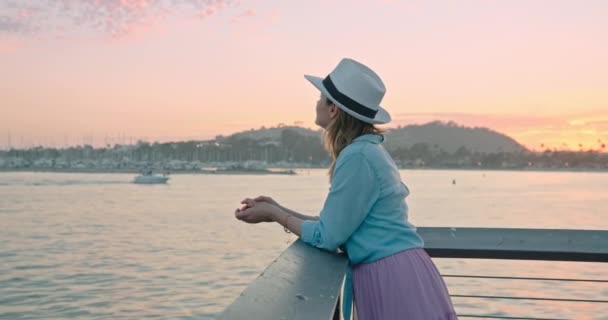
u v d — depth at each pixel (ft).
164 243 132.36
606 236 8.60
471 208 244.42
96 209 245.24
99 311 65.98
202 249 121.08
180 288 78.64
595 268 80.18
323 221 6.68
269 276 5.31
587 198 350.02
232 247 124.06
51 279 88.02
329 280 5.33
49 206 262.47
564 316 50.49
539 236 8.68
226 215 214.07
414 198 331.57
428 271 6.83
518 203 286.46
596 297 59.00
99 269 97.30
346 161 6.72
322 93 7.41
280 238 141.38
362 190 6.60
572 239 8.59
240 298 4.55
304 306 4.44
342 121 7.27
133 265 100.89
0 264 103.71
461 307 54.24
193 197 339.57
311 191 417.69
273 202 7.43
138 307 67.51
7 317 63.87
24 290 79.41
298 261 6.07
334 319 5.87
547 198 344.90
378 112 7.18
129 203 284.00
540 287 64.49
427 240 8.70
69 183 554.05
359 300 6.77
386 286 6.60
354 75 7.02
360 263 6.83
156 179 561.43
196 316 62.23
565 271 77.25
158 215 214.07
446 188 511.40
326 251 6.82
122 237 145.38
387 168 6.83
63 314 65.00
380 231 6.76
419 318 6.53
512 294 60.49
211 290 77.10
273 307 4.36
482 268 79.41
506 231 8.78
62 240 140.77
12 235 151.84
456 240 8.68
